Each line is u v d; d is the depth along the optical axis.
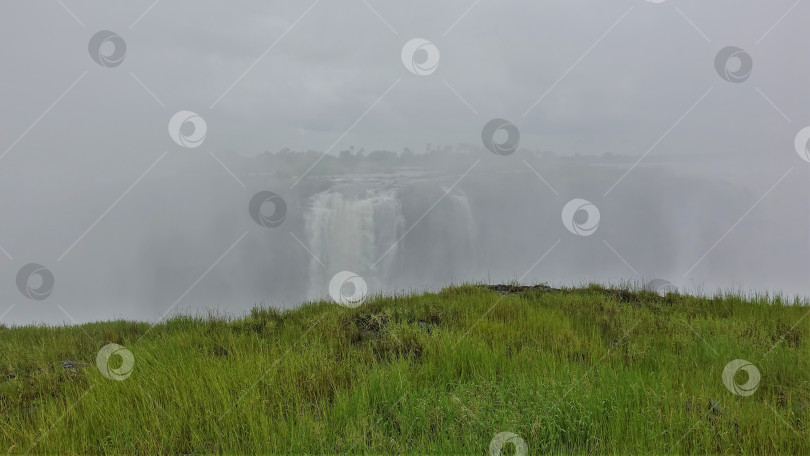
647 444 3.75
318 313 9.53
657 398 4.42
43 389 5.70
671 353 6.48
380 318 8.65
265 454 3.67
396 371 5.36
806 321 8.24
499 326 7.80
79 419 4.39
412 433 4.09
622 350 6.68
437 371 5.59
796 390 4.90
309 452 3.75
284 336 7.51
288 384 5.11
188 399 4.70
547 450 3.79
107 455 3.79
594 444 3.77
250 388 4.89
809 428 3.90
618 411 4.16
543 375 5.20
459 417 4.28
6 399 5.46
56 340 9.05
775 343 6.88
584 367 5.67
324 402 4.67
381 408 4.66
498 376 5.38
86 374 5.88
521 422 4.11
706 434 3.79
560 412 4.20
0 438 4.11
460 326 8.12
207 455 3.70
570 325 8.19
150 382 5.22
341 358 6.41
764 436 3.82
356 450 3.70
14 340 9.21
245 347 6.91
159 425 4.20
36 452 3.84
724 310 10.03
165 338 7.89
